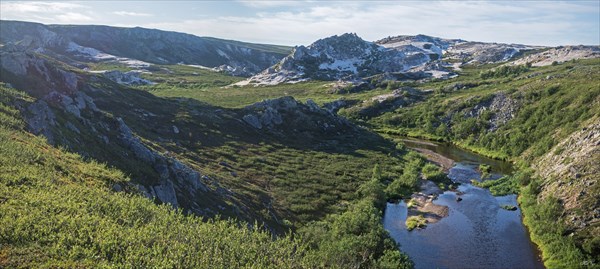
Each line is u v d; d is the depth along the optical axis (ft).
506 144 312.91
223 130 286.25
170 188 141.28
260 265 93.81
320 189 213.05
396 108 455.22
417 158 295.28
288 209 182.50
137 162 151.23
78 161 126.93
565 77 378.53
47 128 141.49
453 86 497.05
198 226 107.65
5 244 69.97
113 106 257.96
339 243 136.36
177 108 303.27
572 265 139.95
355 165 265.75
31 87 177.17
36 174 102.83
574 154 209.56
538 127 298.97
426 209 204.33
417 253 158.10
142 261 80.07
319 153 285.43
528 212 190.80
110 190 114.32
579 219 159.43
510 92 378.12
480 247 163.84
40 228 78.18
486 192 233.14
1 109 134.92
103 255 77.77
